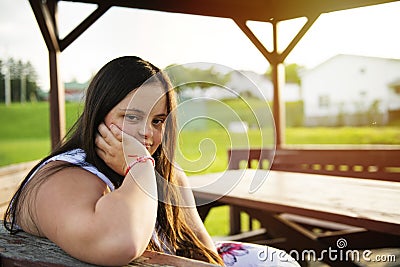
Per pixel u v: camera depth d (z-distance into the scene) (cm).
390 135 1029
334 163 507
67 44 450
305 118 1220
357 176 486
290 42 530
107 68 118
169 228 138
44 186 109
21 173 348
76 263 102
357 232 289
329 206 255
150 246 133
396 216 224
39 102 2178
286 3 504
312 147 525
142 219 102
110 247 97
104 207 100
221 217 644
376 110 1045
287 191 311
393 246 282
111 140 114
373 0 421
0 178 312
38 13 404
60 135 443
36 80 2223
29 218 118
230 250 159
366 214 230
